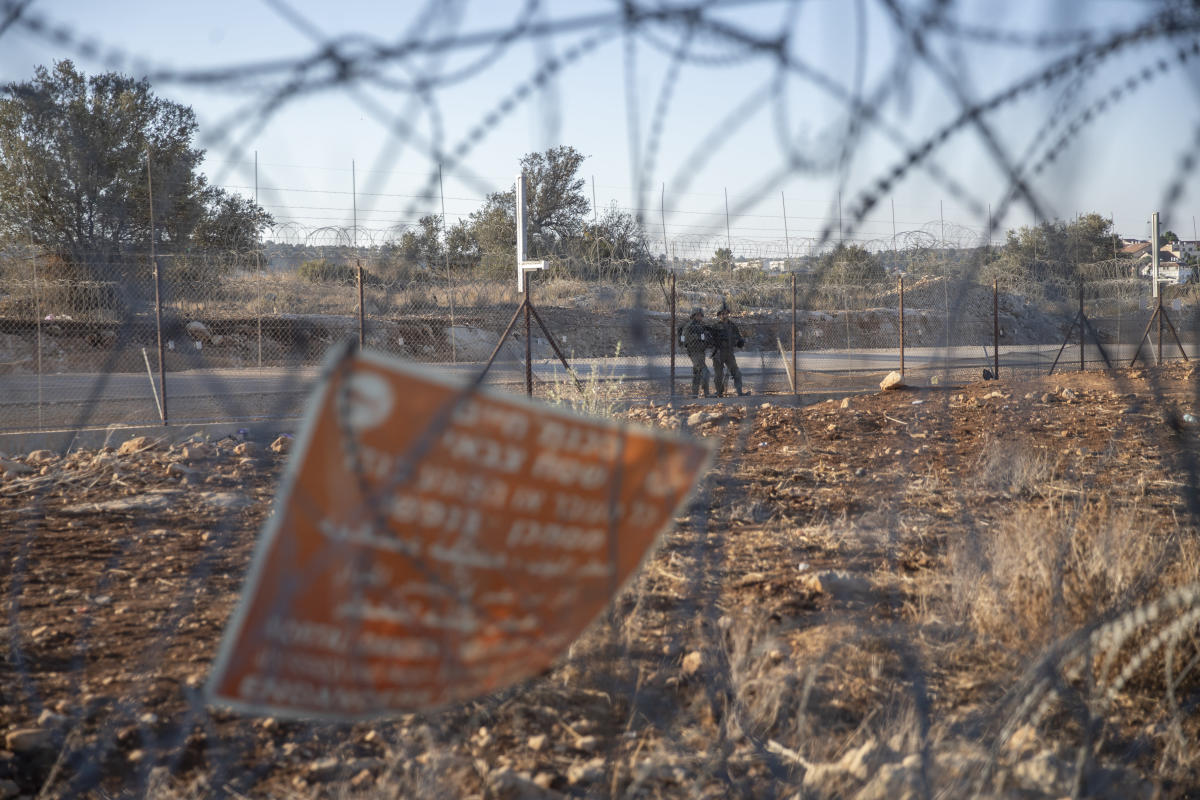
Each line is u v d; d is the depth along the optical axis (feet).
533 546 4.76
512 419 4.60
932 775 8.29
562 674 11.27
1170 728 9.75
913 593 14.52
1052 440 28.55
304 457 4.27
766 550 17.42
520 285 37.04
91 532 19.03
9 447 31.22
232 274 59.62
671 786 8.84
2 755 9.31
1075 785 8.25
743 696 10.55
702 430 32.63
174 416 37.42
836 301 105.29
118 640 12.75
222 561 17.03
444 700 4.95
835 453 28.32
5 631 12.92
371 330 73.97
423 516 4.55
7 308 60.75
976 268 6.10
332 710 4.69
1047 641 11.16
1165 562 13.35
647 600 14.08
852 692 10.88
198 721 10.18
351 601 4.54
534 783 8.72
